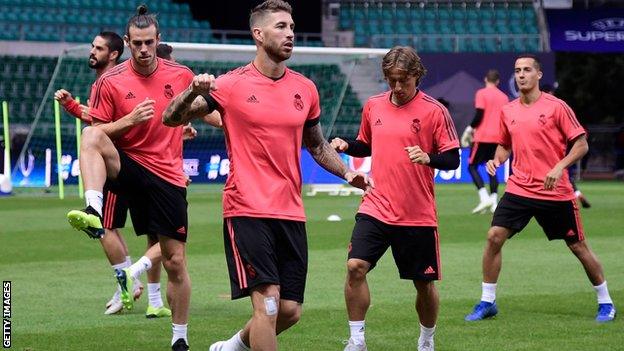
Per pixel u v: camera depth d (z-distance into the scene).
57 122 24.86
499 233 9.64
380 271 12.72
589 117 45.12
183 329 8.12
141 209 8.52
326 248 14.97
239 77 6.80
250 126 6.77
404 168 8.01
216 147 28.42
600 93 44.84
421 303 8.12
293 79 6.91
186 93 6.46
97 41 10.12
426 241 8.02
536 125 9.67
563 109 9.64
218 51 23.69
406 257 8.05
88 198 7.89
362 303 7.98
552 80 33.25
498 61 32.72
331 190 26.86
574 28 36.16
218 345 7.29
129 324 9.27
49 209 21.20
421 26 36.94
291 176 6.84
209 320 9.50
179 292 8.13
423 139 8.07
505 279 12.09
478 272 12.60
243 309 10.09
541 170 9.67
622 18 36.31
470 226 18.00
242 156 6.80
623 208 21.84
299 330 9.02
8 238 16.11
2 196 24.94
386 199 8.05
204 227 17.83
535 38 36.09
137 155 8.44
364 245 7.99
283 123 6.79
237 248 6.73
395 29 36.81
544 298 10.76
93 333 8.84
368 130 8.35
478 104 20.09
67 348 8.22
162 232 8.29
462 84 31.95
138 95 8.60
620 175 36.09
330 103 31.39
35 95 30.14
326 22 36.38
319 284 11.63
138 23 8.47
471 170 20.50
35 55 30.58
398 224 7.99
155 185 8.38
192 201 23.80
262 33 6.76
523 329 9.11
